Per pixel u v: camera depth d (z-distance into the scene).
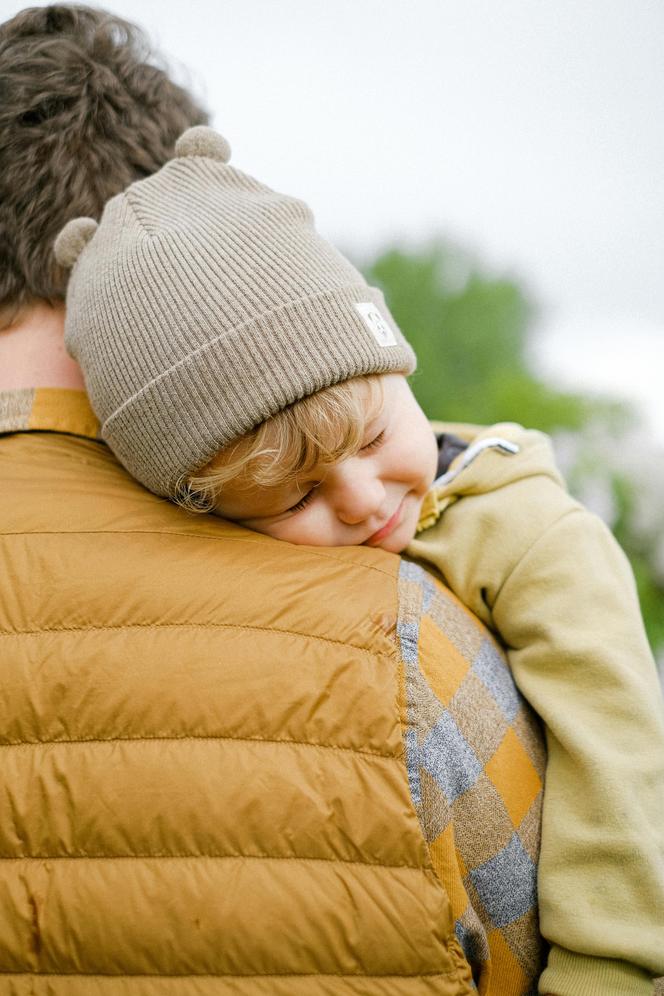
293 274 1.07
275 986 0.82
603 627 1.12
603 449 2.74
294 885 0.83
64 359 1.17
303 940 0.82
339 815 0.84
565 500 1.23
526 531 1.18
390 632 0.92
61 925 0.83
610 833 0.99
